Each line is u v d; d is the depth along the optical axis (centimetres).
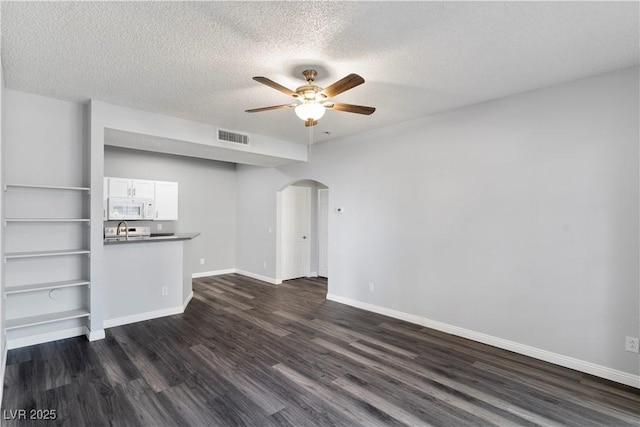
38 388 259
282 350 336
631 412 234
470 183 365
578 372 291
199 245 700
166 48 243
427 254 405
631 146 269
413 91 323
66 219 343
